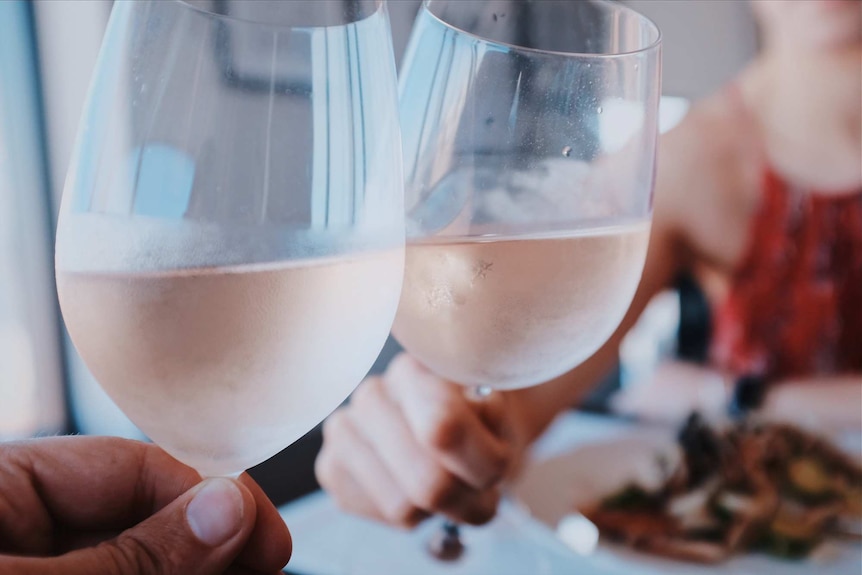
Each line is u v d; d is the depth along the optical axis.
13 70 0.98
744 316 1.14
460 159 0.34
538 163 0.33
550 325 0.34
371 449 0.51
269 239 0.26
